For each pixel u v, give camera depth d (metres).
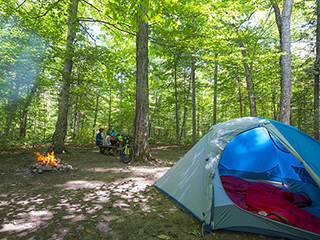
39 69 8.81
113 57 8.17
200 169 3.32
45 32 7.36
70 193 3.66
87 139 14.53
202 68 12.95
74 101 12.32
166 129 19.02
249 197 3.26
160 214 2.94
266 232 2.54
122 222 2.65
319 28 11.17
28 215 2.71
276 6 11.23
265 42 12.80
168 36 7.94
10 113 8.88
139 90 6.99
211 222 2.58
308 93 12.84
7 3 6.25
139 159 6.77
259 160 5.01
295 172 4.62
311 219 2.75
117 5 3.57
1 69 7.26
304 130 11.73
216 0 8.18
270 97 14.21
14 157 6.76
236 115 17.84
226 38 9.29
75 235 2.28
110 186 4.16
